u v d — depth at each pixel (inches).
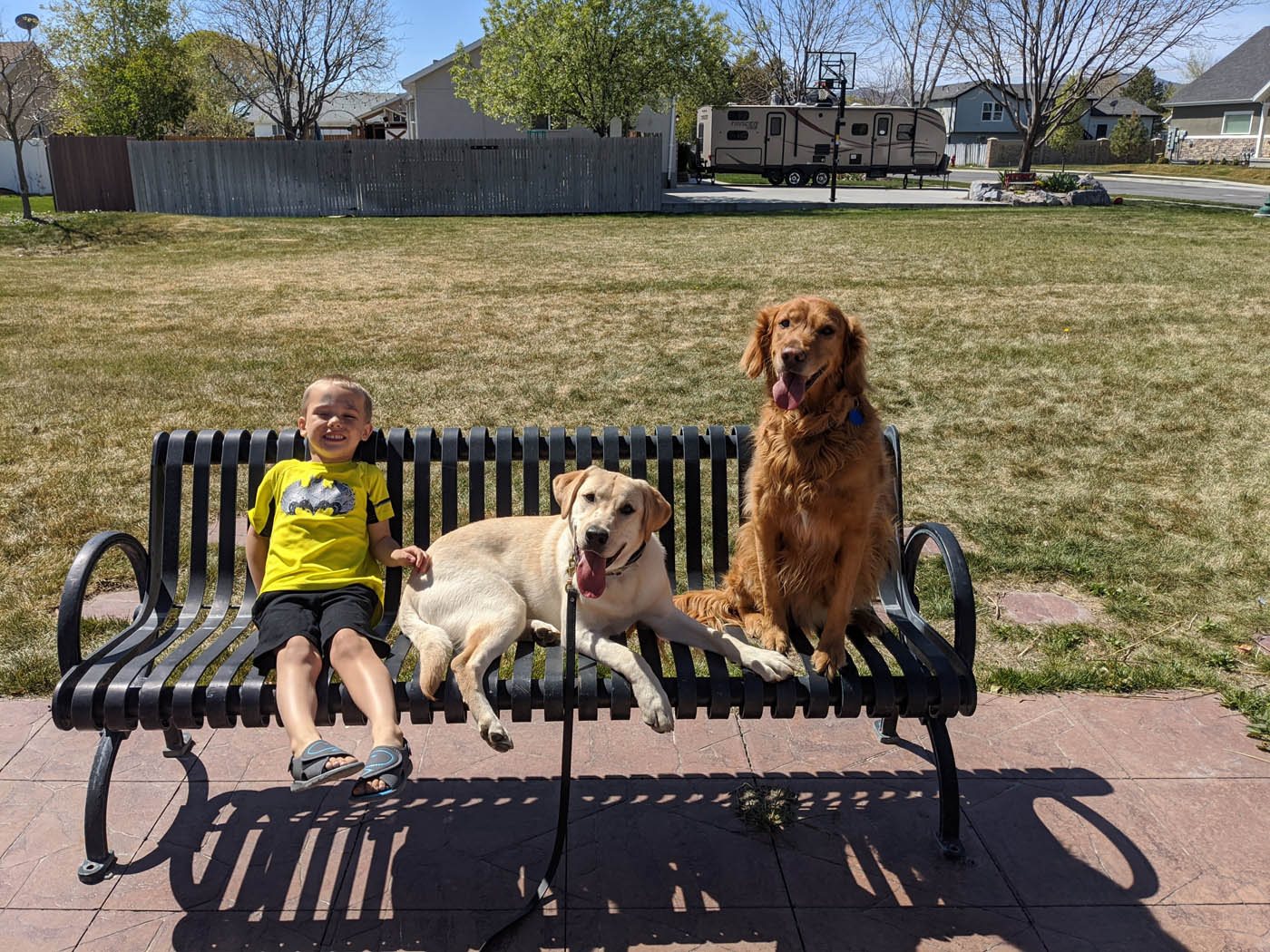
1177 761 130.3
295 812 118.8
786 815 117.6
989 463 248.1
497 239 741.3
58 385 310.0
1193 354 350.9
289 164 960.9
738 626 133.8
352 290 504.1
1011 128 2677.2
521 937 99.3
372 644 114.0
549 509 216.1
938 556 197.5
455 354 357.7
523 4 1146.0
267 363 342.0
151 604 128.6
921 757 132.0
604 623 117.9
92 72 1289.4
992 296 464.1
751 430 143.4
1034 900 105.2
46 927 100.0
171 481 133.7
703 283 515.2
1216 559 194.2
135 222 786.8
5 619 164.6
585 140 987.3
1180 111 2290.8
